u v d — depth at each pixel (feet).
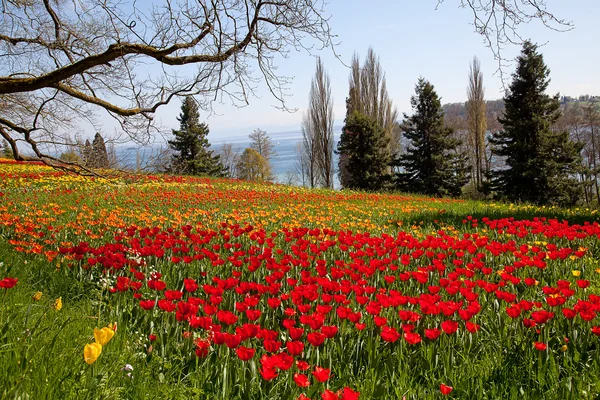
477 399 9.38
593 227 24.57
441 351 11.05
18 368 7.97
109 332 7.38
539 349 10.50
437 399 9.36
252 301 12.76
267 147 223.71
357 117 113.29
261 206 42.11
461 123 150.41
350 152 116.26
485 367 10.69
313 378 9.80
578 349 11.42
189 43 20.58
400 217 37.81
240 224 31.50
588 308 12.03
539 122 89.56
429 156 111.45
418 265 20.65
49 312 12.02
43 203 37.19
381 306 12.77
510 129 93.30
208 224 31.07
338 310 11.93
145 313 12.88
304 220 34.27
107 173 24.76
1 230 24.63
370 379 9.91
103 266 17.25
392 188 115.34
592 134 128.67
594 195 130.62
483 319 13.56
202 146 143.43
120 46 19.88
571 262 20.77
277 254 22.17
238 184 68.49
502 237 27.68
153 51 20.27
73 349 9.48
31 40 23.44
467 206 48.01
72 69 20.36
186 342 10.75
